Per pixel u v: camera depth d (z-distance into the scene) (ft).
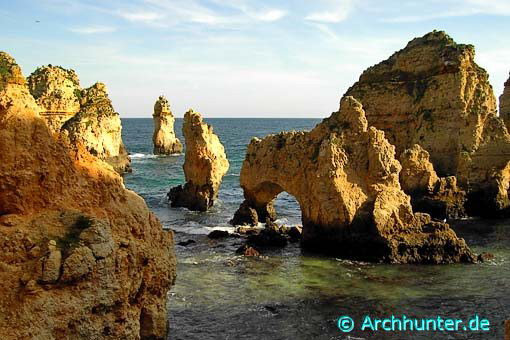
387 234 136.87
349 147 149.07
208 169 209.46
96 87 339.77
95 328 52.47
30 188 56.18
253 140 179.11
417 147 201.98
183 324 94.17
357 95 250.16
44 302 48.60
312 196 148.25
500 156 209.36
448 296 110.93
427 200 195.42
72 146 65.62
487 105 222.48
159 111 456.45
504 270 128.77
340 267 130.93
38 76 316.81
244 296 109.19
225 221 188.24
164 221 188.34
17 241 51.65
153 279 67.82
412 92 238.48
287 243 155.02
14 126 56.70
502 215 196.85
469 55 227.40
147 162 396.37
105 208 63.21
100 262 52.85
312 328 93.97
